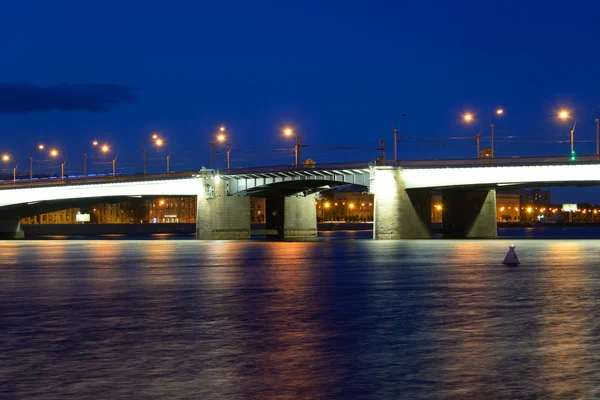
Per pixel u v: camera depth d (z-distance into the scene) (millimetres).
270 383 16406
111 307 29906
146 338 21984
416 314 26781
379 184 149000
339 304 30219
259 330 23344
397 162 149625
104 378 16922
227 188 173875
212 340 21562
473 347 20109
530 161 132875
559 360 18359
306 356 19156
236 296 33875
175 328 23875
